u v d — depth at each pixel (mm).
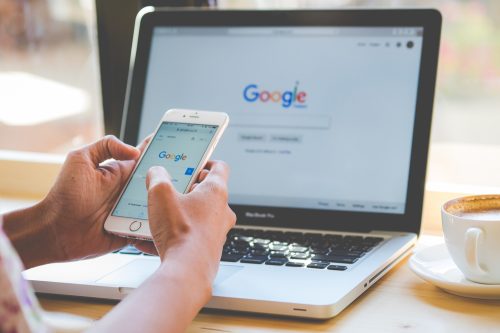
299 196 1036
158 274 655
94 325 609
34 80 1591
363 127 1021
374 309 772
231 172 1062
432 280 796
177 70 1107
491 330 711
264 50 1077
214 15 1101
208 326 738
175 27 1116
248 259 882
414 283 852
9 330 502
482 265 769
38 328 522
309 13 1061
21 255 845
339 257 883
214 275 705
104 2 1282
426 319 741
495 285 767
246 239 978
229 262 879
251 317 759
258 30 1083
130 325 590
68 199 838
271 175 1049
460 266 795
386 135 1012
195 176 828
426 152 991
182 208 721
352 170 1020
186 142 876
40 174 1326
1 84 1621
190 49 1107
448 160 1402
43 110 1574
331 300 737
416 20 1013
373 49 1030
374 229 1004
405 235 980
